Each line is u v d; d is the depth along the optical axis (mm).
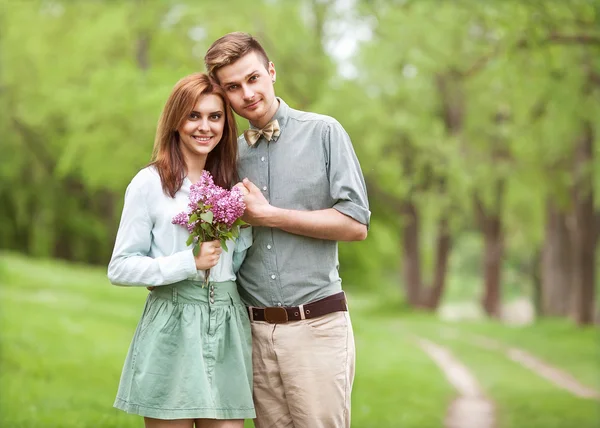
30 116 27047
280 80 19516
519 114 17453
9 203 30672
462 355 17922
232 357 3621
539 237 27875
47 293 19406
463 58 17703
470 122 22609
